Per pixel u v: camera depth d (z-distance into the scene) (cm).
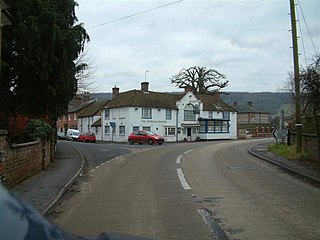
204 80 7112
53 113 2202
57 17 2050
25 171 1319
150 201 986
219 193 1089
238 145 3856
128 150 3136
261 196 1041
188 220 781
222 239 648
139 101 5803
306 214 828
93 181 1395
